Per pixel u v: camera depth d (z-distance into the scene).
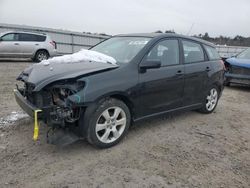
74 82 4.10
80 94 4.00
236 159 4.46
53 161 3.97
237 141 5.23
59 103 4.14
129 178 3.66
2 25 23.28
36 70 4.54
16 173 3.62
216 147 4.86
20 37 17.17
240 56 11.78
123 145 4.60
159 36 5.35
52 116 4.06
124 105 4.55
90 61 4.69
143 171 3.85
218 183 3.72
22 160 3.94
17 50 17.00
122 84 4.45
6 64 15.52
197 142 5.00
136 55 4.86
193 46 6.12
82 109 4.13
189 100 5.92
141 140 4.86
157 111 5.20
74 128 4.22
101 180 3.58
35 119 3.98
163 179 3.70
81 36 27.94
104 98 4.29
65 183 3.47
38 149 4.28
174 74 5.36
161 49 5.29
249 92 10.65
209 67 6.36
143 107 4.90
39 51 17.77
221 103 8.32
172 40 5.59
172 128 5.58
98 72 4.28
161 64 5.21
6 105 6.37
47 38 18.22
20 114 5.73
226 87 11.52
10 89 8.12
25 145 4.38
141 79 4.75
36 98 4.26
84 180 3.56
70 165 3.88
